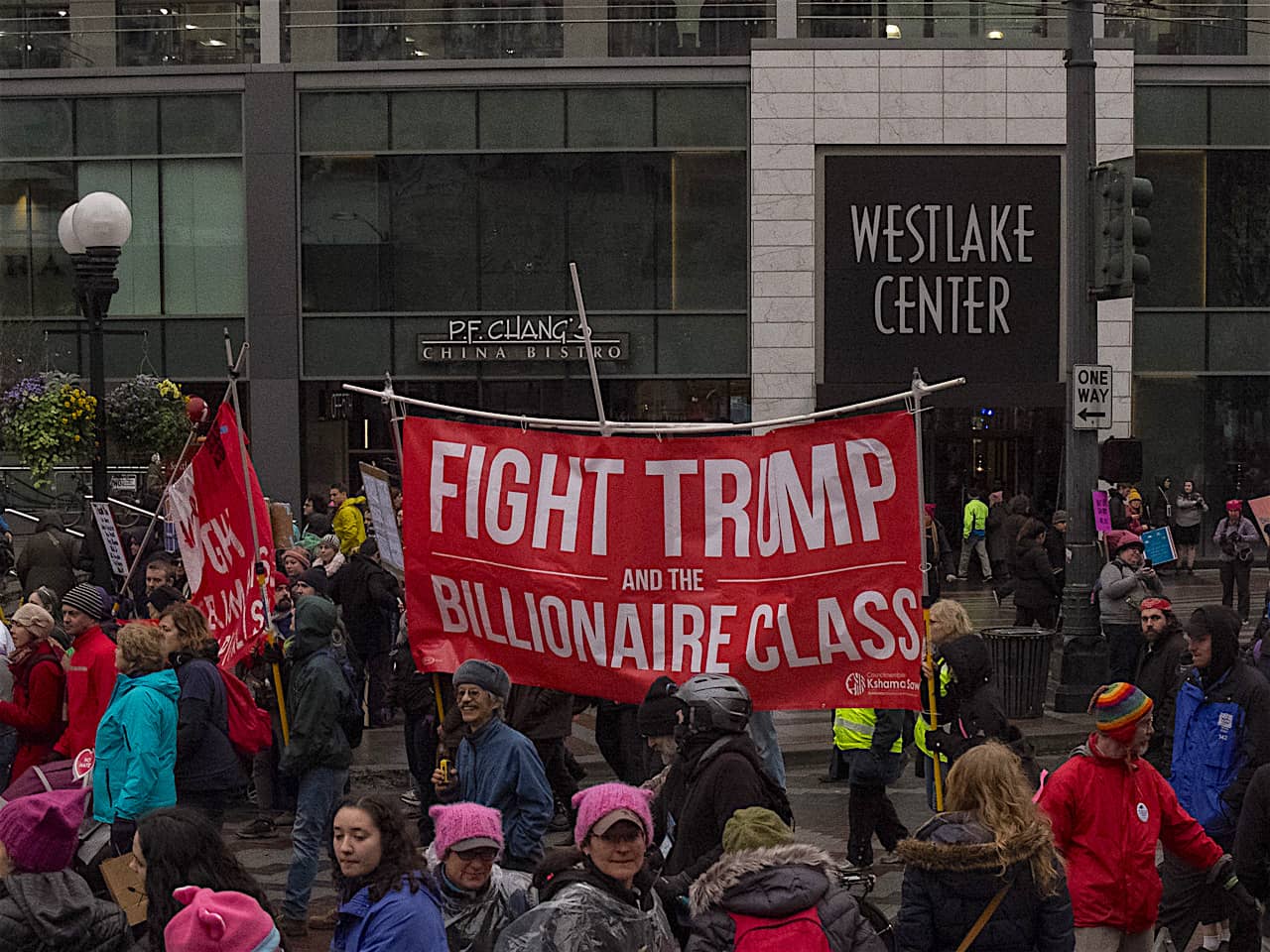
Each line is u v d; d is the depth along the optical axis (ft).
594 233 105.40
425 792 36.58
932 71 103.60
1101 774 20.66
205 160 106.52
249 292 106.22
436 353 105.70
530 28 104.99
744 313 105.19
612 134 104.83
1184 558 103.60
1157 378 105.50
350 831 16.20
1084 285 55.42
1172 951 23.88
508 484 25.50
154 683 26.37
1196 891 23.41
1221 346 105.40
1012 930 17.20
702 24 104.37
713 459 24.81
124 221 53.78
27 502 93.66
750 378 104.99
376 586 50.60
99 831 23.47
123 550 52.13
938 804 28.99
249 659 37.50
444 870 18.11
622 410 106.22
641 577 24.95
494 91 105.19
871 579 24.14
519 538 25.41
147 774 25.95
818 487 24.35
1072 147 55.62
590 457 25.22
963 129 103.65
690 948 15.76
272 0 105.81
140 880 20.79
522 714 34.78
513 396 106.63
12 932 15.20
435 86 105.19
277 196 105.81
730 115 104.58
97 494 53.93
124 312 106.93
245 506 32.55
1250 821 22.27
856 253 104.22
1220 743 25.80
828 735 50.03
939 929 17.31
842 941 15.99
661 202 105.09
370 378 106.42
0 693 34.68
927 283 104.53
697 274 105.29
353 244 106.22
